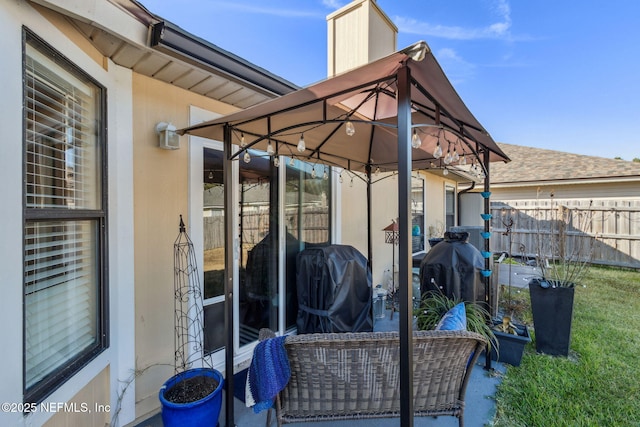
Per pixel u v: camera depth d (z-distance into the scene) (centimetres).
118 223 210
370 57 400
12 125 127
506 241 873
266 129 255
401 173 144
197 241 263
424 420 221
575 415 223
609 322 399
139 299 225
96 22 153
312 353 167
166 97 242
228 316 221
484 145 267
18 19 129
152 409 233
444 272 327
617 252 741
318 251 333
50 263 161
